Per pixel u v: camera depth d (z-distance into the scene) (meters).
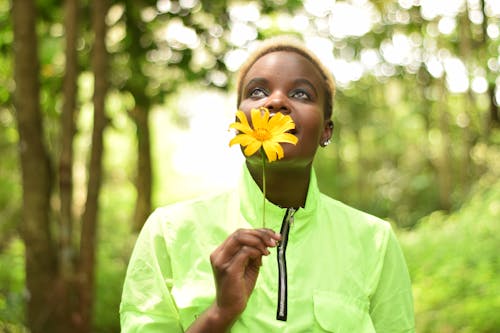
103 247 8.34
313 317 1.66
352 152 20.84
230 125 1.50
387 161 19.44
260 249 1.47
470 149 11.39
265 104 1.67
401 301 1.85
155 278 1.71
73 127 4.82
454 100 12.83
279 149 1.47
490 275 5.47
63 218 4.83
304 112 1.67
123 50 6.38
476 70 6.46
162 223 1.76
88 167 4.88
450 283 5.59
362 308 1.73
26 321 4.88
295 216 1.75
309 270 1.71
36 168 4.88
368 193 19.08
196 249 1.71
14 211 9.09
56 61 5.95
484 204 6.95
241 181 1.80
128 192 15.89
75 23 4.80
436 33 9.70
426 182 16.56
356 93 16.80
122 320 1.74
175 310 1.70
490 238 6.25
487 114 9.06
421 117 16.06
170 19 6.23
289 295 1.66
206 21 6.39
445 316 5.05
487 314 4.91
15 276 6.02
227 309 1.49
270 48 1.81
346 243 1.79
